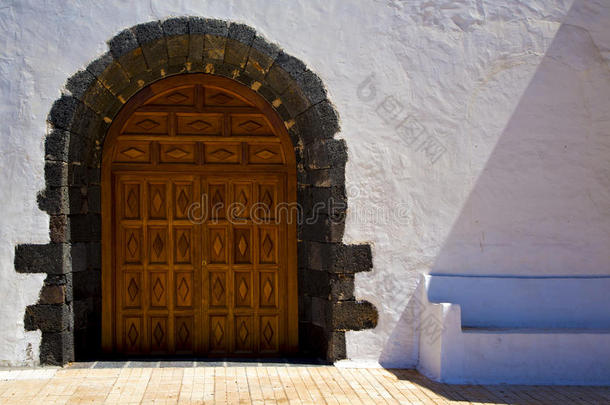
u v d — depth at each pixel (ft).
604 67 19.57
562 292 19.15
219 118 20.48
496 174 19.36
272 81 19.69
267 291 20.49
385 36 19.21
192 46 18.97
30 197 17.95
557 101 19.48
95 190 19.88
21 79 18.07
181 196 20.35
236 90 20.42
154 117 20.26
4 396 15.57
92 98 18.69
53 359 18.07
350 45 19.11
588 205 19.53
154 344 20.18
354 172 19.04
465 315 18.89
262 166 20.53
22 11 18.16
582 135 19.52
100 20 18.31
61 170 18.08
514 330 18.30
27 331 17.93
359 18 19.16
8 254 17.88
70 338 18.53
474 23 19.36
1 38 18.08
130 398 15.56
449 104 19.30
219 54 19.43
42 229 17.97
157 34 18.38
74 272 18.74
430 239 19.20
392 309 19.04
